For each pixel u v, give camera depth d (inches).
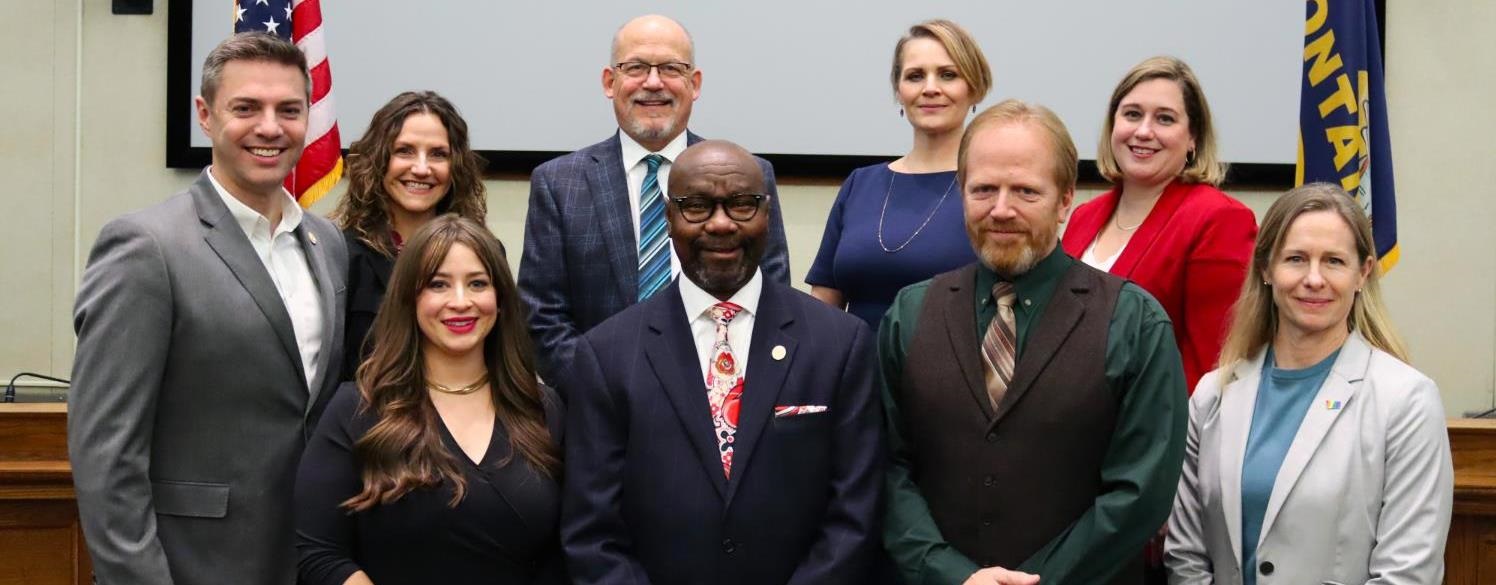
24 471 129.6
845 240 121.7
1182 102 112.6
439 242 94.9
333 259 105.7
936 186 120.3
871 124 181.5
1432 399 92.0
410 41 179.8
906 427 95.2
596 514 90.7
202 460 94.2
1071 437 89.2
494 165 180.7
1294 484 93.0
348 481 92.7
